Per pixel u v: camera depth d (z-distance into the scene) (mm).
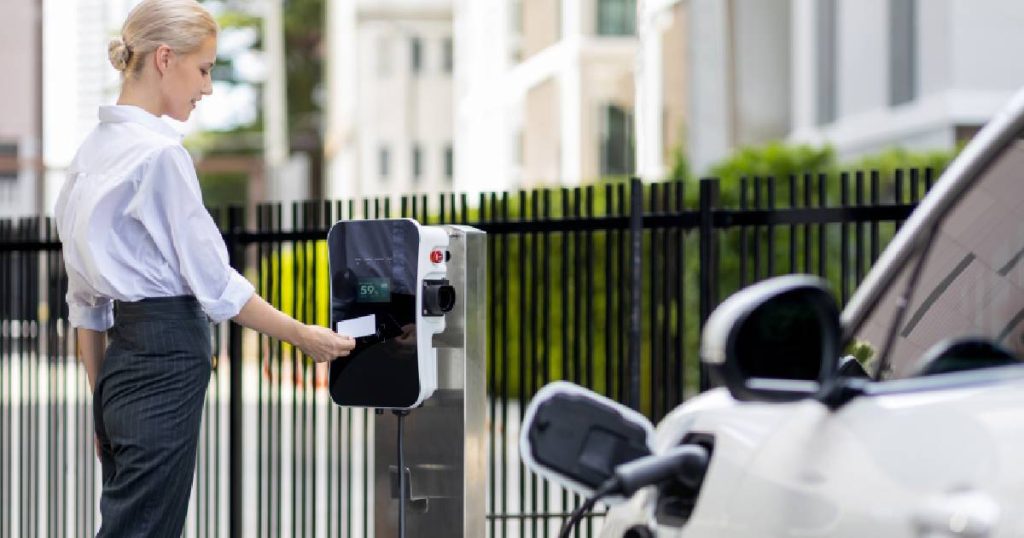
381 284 4312
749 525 2643
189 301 4223
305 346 4297
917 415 2451
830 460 2529
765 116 23781
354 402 4391
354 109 48562
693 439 2898
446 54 48375
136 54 4305
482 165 33188
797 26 22516
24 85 27609
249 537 8953
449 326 4477
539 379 9812
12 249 7754
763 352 2549
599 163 24828
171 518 4246
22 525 8383
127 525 4199
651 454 2977
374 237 4332
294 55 64500
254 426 13109
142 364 4188
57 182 22125
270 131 49188
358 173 48375
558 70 26109
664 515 2904
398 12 48312
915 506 2355
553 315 9781
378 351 4332
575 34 25031
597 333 10594
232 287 4176
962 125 17641
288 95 64188
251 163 49875
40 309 8180
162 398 4191
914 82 18953
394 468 4629
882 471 2439
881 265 2656
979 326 2627
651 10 24438
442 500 4523
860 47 20469
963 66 17781
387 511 4660
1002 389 2400
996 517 2234
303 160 64312
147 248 4164
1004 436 2291
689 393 11102
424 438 4551
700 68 23688
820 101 21984
